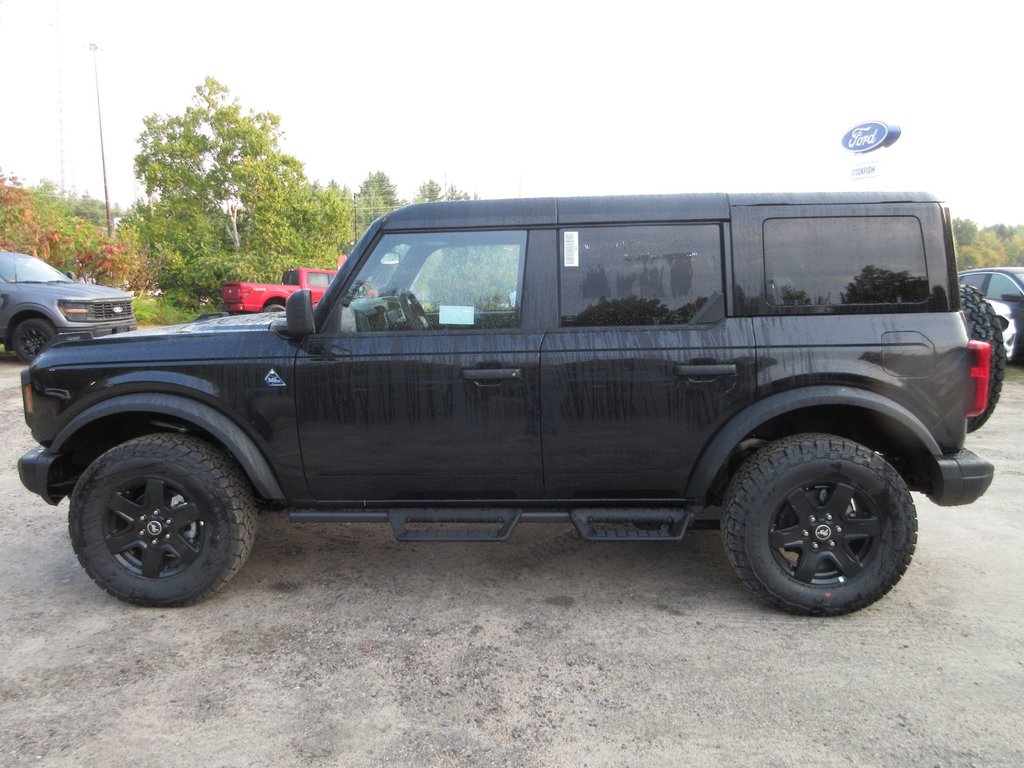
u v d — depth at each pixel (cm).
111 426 371
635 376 319
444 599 351
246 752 236
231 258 2512
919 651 294
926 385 312
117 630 321
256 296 1973
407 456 332
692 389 318
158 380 333
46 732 246
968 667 281
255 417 332
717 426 320
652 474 330
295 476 338
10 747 238
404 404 327
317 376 328
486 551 413
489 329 328
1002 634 307
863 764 226
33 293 1134
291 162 2750
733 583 367
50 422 344
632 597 351
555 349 322
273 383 329
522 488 337
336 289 334
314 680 279
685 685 272
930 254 316
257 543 427
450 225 330
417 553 411
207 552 334
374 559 403
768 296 318
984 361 314
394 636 314
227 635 315
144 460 329
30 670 287
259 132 2616
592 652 298
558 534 440
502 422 326
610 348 320
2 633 318
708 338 317
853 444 316
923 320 314
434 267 332
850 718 250
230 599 352
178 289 2509
